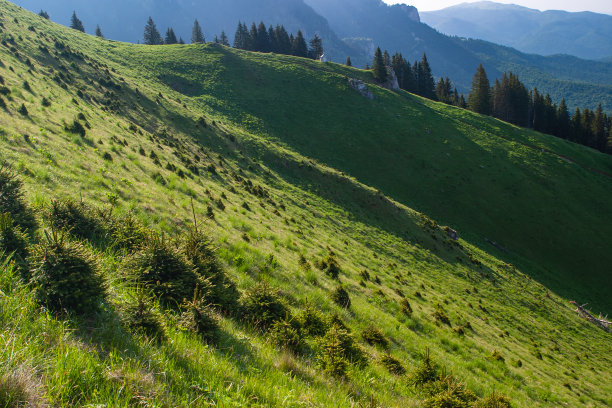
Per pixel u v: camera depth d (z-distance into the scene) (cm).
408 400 816
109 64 6688
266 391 469
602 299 5647
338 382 691
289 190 4694
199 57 9894
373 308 1811
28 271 491
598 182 8088
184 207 1722
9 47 3766
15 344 335
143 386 350
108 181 1466
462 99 13512
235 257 1315
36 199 926
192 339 550
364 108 9331
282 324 821
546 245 6550
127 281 662
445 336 2009
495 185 7544
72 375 328
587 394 2283
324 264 2122
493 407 898
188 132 4788
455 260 4706
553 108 12219
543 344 3225
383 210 5362
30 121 1764
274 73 10075
